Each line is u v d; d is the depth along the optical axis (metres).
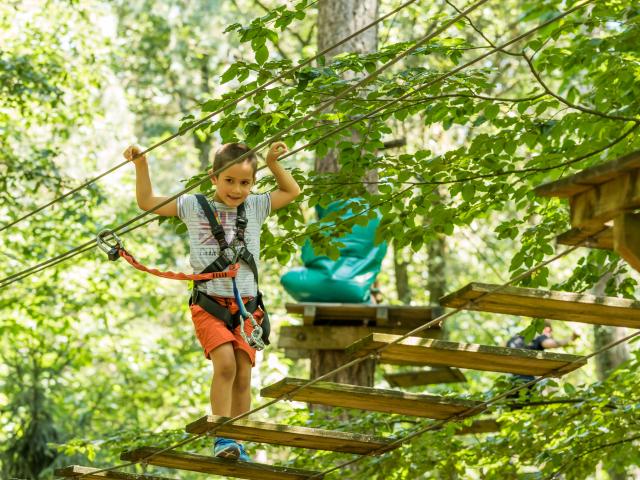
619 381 12.77
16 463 20.64
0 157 20.25
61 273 21.33
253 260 7.64
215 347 7.49
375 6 15.13
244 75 9.89
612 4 10.97
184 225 10.22
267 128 10.29
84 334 22.95
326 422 13.55
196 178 10.34
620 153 10.57
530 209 11.38
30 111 20.94
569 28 10.52
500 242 26.47
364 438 8.14
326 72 9.84
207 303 7.54
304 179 10.90
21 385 21.89
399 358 7.62
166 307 27.41
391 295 27.95
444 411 8.13
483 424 14.80
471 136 23.98
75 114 21.69
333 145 10.59
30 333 21.89
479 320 26.75
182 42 30.00
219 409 7.46
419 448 13.06
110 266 21.62
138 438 15.26
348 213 13.09
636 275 18.44
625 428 12.02
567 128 10.50
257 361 24.53
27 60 19.75
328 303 14.05
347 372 14.65
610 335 20.45
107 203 21.69
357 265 14.17
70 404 24.16
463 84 9.99
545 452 12.45
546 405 12.79
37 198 21.52
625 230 5.68
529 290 6.85
